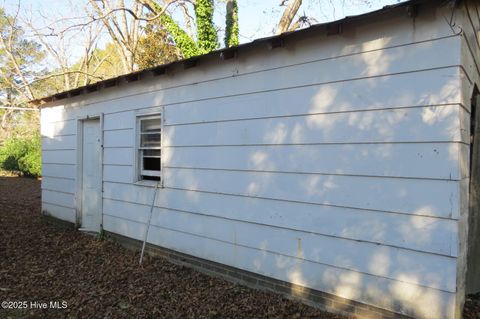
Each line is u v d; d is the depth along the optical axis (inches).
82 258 251.0
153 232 252.1
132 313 167.3
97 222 315.9
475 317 146.6
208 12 535.2
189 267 225.9
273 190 182.2
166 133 241.1
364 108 151.2
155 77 248.4
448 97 130.7
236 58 196.7
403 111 141.0
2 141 1104.2
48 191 377.7
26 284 203.0
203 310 168.1
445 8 130.8
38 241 294.5
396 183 142.7
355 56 153.5
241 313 164.1
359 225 152.4
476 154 168.7
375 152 148.2
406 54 140.1
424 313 135.1
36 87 1015.0
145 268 228.1
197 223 220.5
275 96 181.0
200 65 216.7
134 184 267.3
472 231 166.1
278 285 180.5
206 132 214.7
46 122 381.7
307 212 169.0
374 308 147.9
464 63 135.7
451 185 130.0
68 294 189.6
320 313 160.9
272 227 182.7
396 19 141.9
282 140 178.5
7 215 404.5
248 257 193.3
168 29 553.9
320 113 164.6
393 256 142.9
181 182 231.0
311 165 167.8
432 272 133.5
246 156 193.8
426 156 135.5
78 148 332.5
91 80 925.2
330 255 161.3
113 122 288.2
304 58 169.6
